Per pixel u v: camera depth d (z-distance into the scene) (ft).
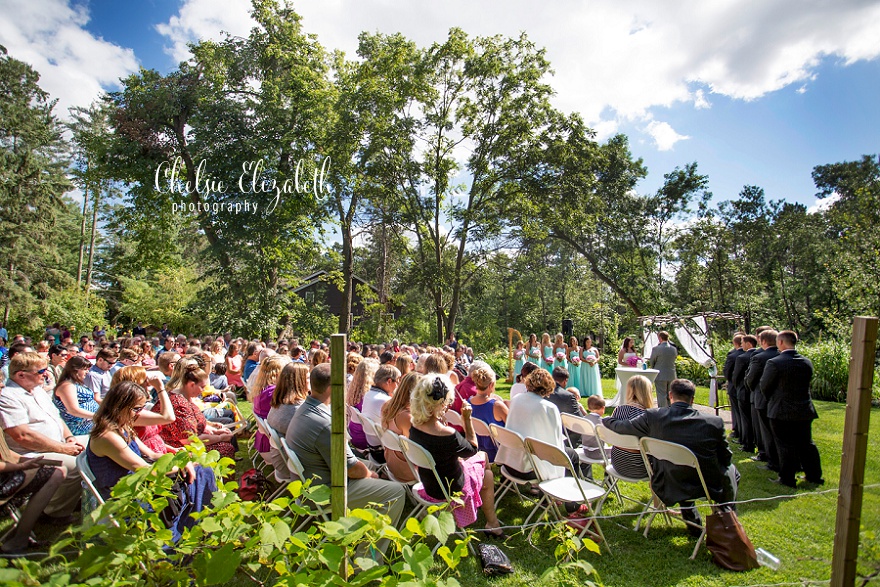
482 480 12.67
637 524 13.25
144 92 66.85
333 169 71.82
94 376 20.67
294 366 13.96
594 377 36.88
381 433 13.69
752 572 11.23
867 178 108.68
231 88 70.79
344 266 79.41
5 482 11.30
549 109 70.03
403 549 6.15
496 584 10.69
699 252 96.58
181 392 16.08
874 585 7.68
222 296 67.15
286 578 6.18
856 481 7.74
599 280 122.62
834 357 36.73
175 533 10.18
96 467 9.99
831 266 46.42
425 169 73.20
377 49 75.87
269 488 14.92
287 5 71.56
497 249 80.79
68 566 6.13
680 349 52.95
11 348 24.26
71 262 122.01
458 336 105.40
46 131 100.89
